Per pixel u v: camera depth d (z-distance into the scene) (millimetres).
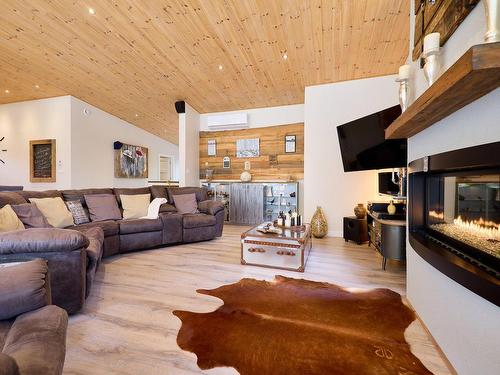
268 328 1631
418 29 1702
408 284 1981
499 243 1087
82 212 3330
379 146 3037
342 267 2799
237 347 1445
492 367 957
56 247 1576
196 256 3225
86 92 4938
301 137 5402
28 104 5375
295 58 3674
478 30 1096
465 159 1087
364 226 3801
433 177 1693
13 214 2391
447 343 1305
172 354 1395
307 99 4465
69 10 2908
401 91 1850
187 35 3266
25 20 3062
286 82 4414
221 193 5703
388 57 3545
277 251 3178
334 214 4363
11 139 5543
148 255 3275
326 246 3678
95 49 3592
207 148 6039
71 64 3975
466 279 1053
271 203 5469
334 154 4336
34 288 1051
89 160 5484
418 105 1252
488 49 761
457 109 1219
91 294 2127
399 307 1907
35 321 949
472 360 1085
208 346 1456
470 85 918
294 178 5441
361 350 1420
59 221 2928
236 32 3182
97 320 1731
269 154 5625
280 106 5547
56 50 3625
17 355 748
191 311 1850
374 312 1834
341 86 4277
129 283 2359
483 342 1013
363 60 3637
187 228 3822
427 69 1394
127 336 1555
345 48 3381
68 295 1677
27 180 5457
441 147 1397
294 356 1370
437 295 1436
